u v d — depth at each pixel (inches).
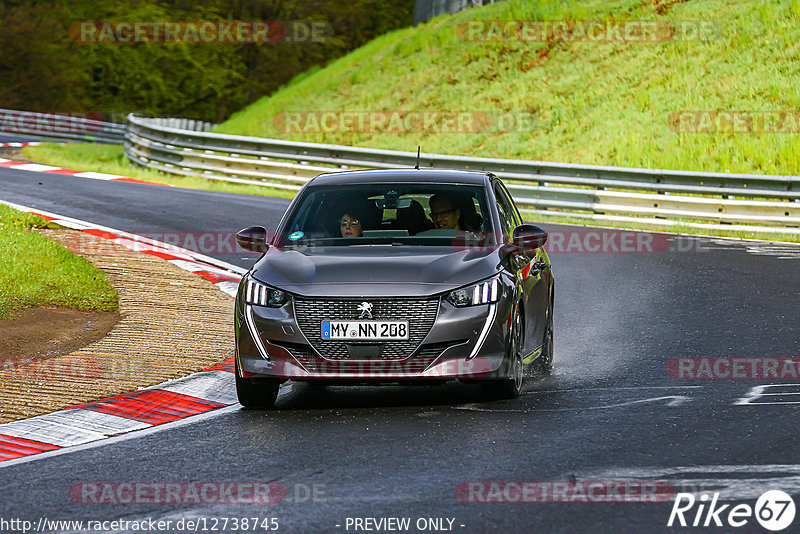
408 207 1162.0
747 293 1745.8
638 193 2834.6
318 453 868.0
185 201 2977.4
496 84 5246.1
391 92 5536.4
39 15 7716.5
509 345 1034.7
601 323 1537.9
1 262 1763.0
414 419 987.3
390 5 7682.1
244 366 1030.4
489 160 3147.1
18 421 1010.7
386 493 747.4
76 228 2400.3
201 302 1638.8
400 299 1002.7
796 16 4896.7
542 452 851.4
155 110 7559.1
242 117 6127.0
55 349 1320.1
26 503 752.3
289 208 1190.9
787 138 3902.6
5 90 7662.4
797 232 2576.3
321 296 1007.6
